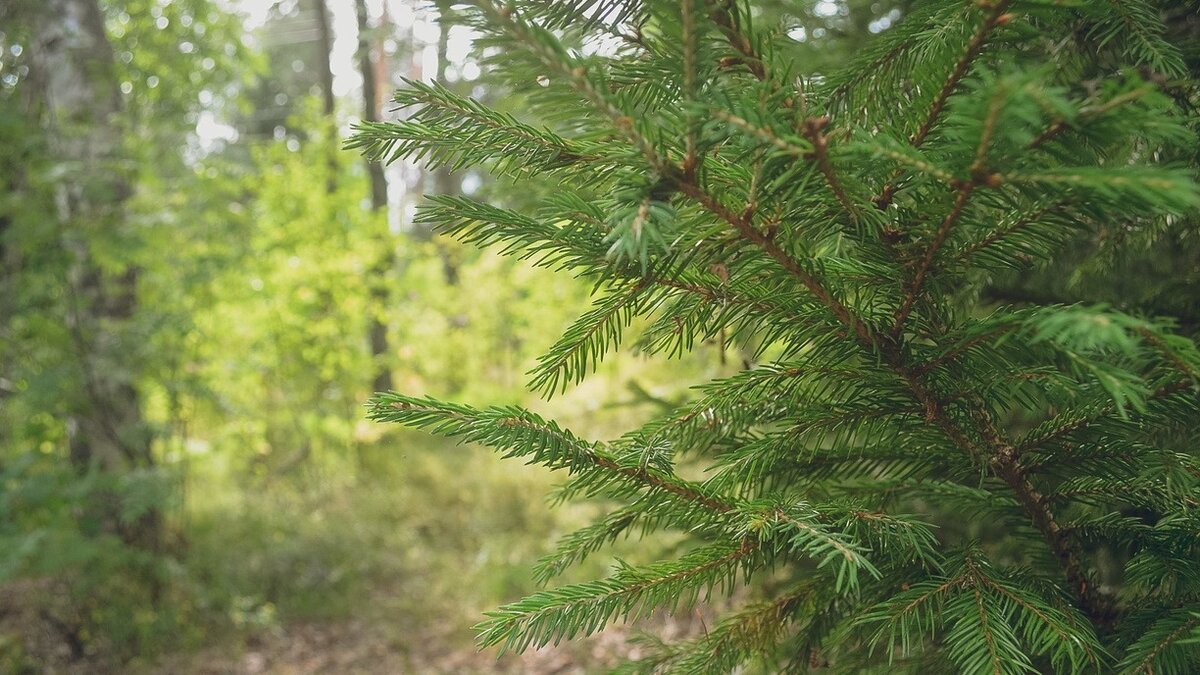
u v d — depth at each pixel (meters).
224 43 4.44
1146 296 0.75
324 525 3.79
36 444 2.88
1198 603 0.53
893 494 0.60
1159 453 0.54
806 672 0.65
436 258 6.20
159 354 2.96
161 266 3.28
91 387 2.84
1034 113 0.38
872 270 0.53
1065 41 0.64
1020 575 0.57
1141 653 0.50
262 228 4.87
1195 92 0.60
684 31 0.44
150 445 3.11
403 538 3.78
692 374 1.62
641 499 0.57
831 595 0.61
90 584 2.65
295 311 4.79
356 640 2.90
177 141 3.62
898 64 0.58
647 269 0.52
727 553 0.56
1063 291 0.84
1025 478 0.57
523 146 0.53
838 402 0.57
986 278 0.70
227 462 4.38
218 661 2.71
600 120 0.49
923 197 0.48
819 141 0.44
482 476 4.29
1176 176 0.38
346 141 0.53
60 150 2.84
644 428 0.61
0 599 2.79
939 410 0.55
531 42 0.41
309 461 4.71
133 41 3.90
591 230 0.51
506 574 3.19
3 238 2.67
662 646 0.68
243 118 9.19
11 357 2.81
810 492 0.63
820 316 0.53
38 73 2.95
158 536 3.05
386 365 5.62
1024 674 0.52
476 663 2.64
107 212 2.79
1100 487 0.57
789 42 0.58
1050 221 0.49
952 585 0.53
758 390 0.58
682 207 0.51
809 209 0.49
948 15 0.52
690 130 0.44
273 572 3.27
